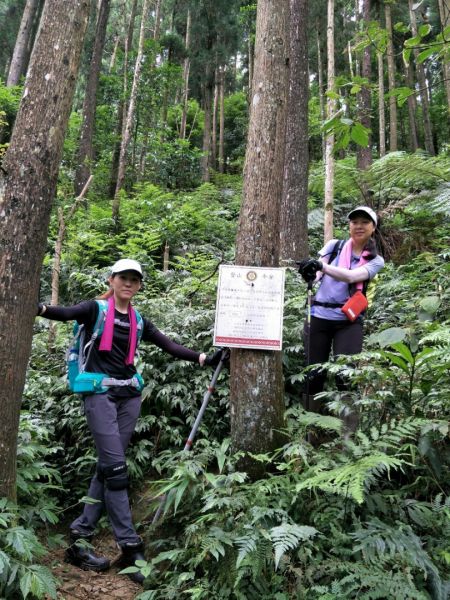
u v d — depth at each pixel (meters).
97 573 2.83
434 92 22.73
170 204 9.72
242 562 2.18
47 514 2.88
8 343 2.46
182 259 7.06
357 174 8.82
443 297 4.43
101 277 6.36
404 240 7.40
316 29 18.34
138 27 24.36
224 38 19.12
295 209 7.22
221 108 22.42
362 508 2.45
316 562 2.17
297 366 4.27
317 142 19.11
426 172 8.00
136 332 3.18
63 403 4.01
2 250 2.46
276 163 3.11
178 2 20.39
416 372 3.12
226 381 4.16
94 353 3.06
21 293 2.49
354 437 2.79
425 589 2.06
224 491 2.61
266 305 2.98
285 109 3.18
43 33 2.58
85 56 20.98
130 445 3.85
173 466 3.08
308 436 3.20
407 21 16.45
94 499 2.95
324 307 3.47
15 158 2.51
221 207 11.86
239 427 2.98
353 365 3.26
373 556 2.08
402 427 2.57
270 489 2.51
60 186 8.94
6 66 22.94
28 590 2.15
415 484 2.65
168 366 4.16
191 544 2.59
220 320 3.01
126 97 15.41
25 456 3.11
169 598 2.35
